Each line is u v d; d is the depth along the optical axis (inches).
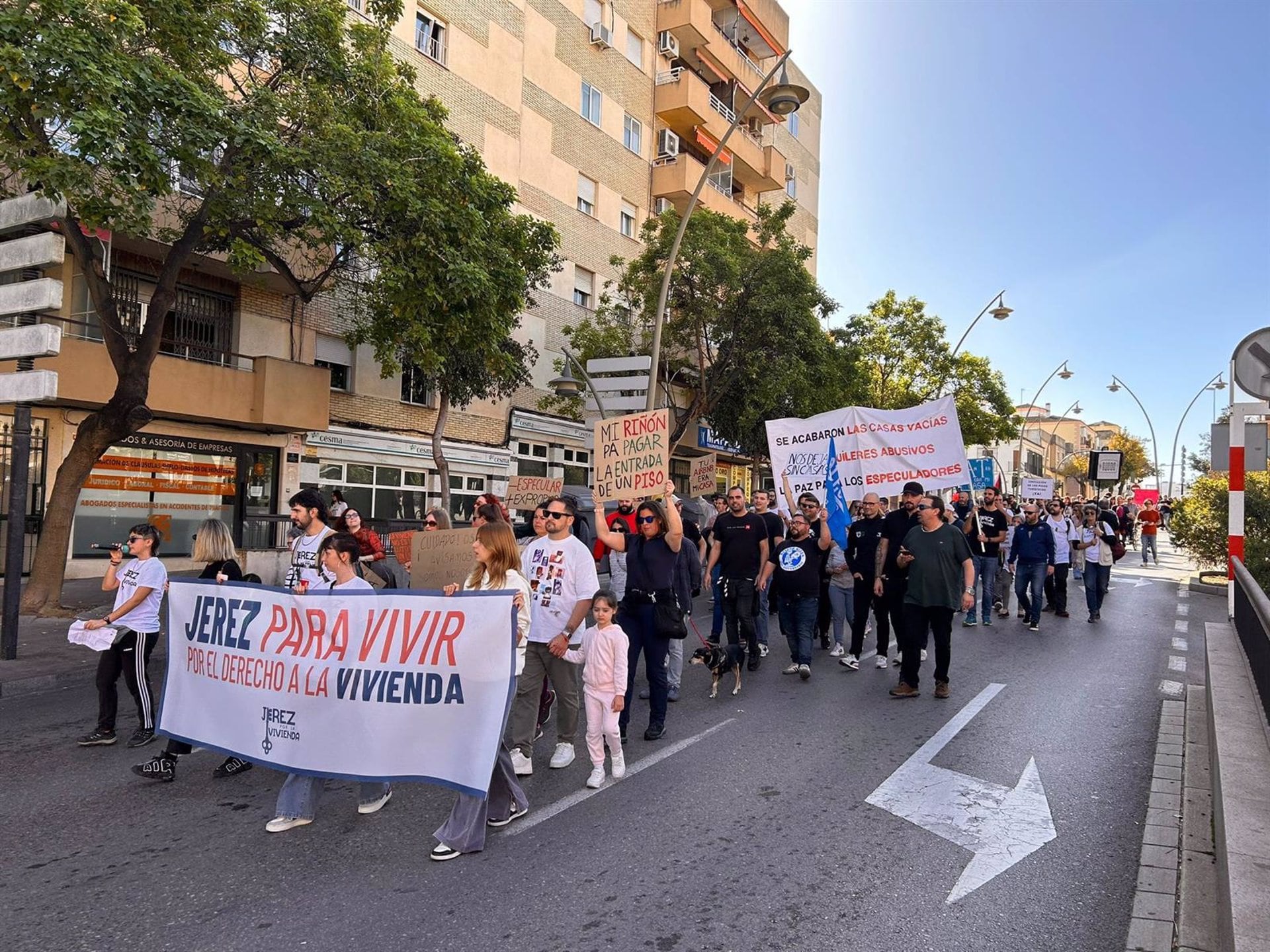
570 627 202.4
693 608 498.6
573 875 150.8
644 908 138.4
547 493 505.4
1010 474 2731.3
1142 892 143.3
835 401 894.4
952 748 226.7
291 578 215.6
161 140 338.0
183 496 622.2
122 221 344.5
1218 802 155.2
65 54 295.9
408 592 168.4
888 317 1219.9
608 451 305.1
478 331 495.8
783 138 1453.0
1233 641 287.7
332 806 185.9
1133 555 1151.6
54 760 217.8
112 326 414.9
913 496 311.4
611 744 203.2
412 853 160.1
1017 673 326.3
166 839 167.5
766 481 1453.0
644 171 1105.4
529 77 917.8
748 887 146.4
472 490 858.1
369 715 167.5
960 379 1248.8
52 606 412.8
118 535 586.2
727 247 796.6
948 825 174.2
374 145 435.5
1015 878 149.9
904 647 288.5
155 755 221.3
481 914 136.6
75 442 421.1
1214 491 681.0
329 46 446.0
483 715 159.8
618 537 250.2
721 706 275.0
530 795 192.2
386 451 759.1
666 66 1159.0
